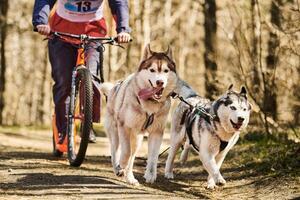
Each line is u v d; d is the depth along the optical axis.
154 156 8.70
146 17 30.12
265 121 11.87
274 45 12.20
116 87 8.92
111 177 8.91
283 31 11.59
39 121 24.97
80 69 9.41
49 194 7.53
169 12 33.84
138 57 29.89
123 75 29.67
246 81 12.36
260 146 11.20
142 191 8.04
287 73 11.94
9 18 25.45
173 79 8.28
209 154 8.59
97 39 9.41
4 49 25.08
